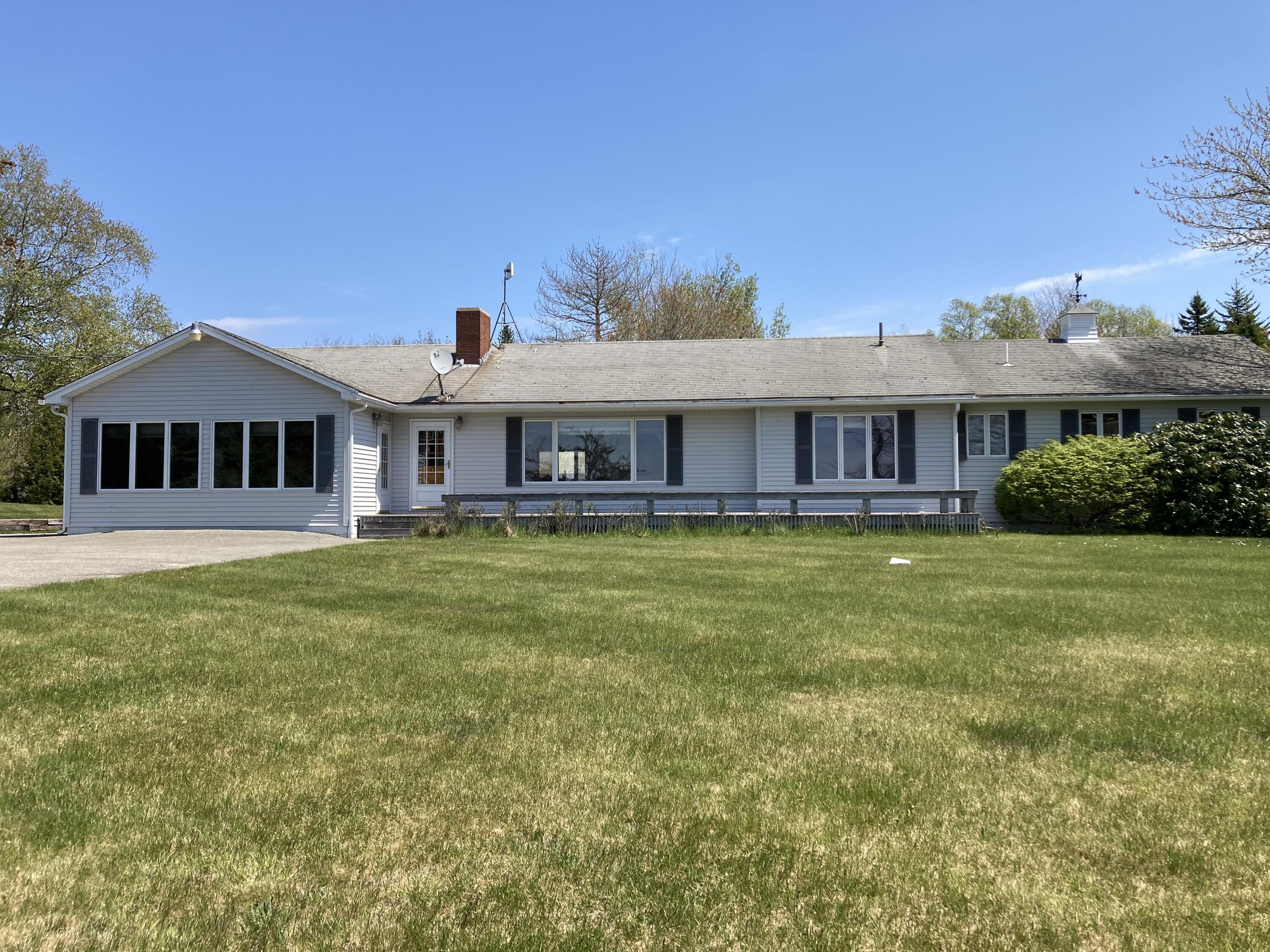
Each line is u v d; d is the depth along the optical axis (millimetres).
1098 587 9273
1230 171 22969
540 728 4359
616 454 20297
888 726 4402
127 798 3471
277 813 3334
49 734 4246
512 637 6527
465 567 10953
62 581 9242
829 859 2994
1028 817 3340
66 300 30188
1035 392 21406
